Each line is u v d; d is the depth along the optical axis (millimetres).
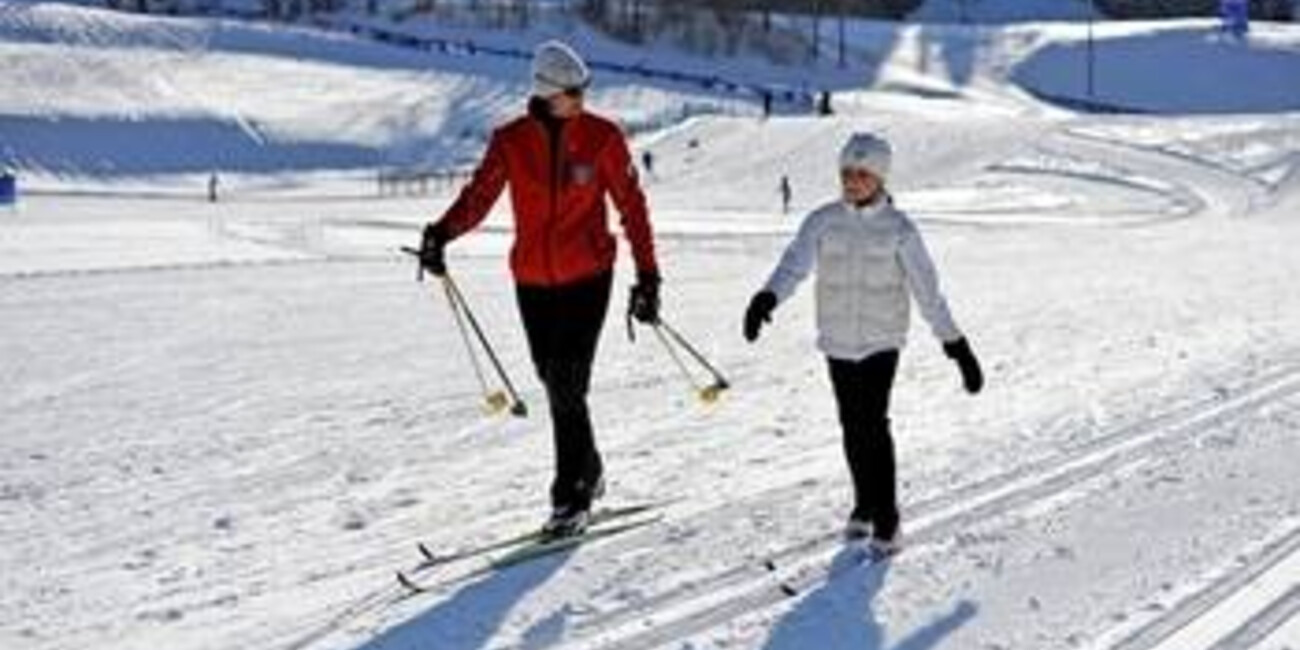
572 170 11875
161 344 26172
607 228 12344
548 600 11141
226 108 136250
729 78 182375
